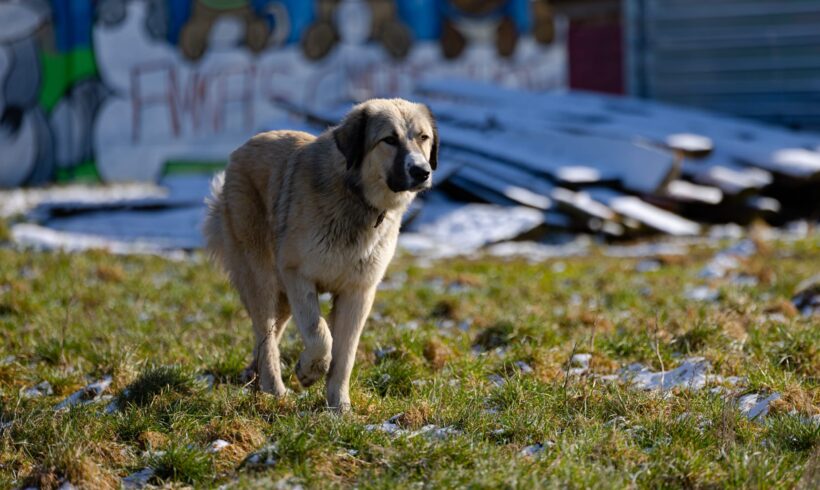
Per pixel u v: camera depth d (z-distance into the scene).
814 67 26.48
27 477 5.57
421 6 32.97
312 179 6.83
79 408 6.64
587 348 8.20
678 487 5.18
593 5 32.53
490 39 33.72
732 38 27.02
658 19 27.45
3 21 29.77
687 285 11.87
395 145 6.71
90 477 5.50
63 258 13.80
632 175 19.98
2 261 13.45
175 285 12.16
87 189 27.75
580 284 12.50
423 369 7.84
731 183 20.58
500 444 5.95
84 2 30.45
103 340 8.92
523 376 7.30
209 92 31.56
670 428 5.98
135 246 16.62
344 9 32.31
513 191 19.19
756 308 9.45
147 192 26.56
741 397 6.81
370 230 6.81
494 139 21.31
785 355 7.58
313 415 6.21
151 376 7.16
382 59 32.75
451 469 5.31
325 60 32.25
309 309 6.75
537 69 34.12
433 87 26.12
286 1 31.83
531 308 10.29
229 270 7.79
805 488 4.93
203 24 31.41
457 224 18.34
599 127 21.98
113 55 30.75
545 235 18.70
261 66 31.81
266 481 5.11
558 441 5.76
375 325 9.57
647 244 18.20
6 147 30.09
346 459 5.62
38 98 30.28
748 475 5.12
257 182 7.59
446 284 12.62
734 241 17.22
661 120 23.77
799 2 26.41
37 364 8.30
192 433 6.22
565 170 19.45
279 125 22.52
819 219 21.47
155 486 5.48
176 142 31.42
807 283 10.52
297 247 6.79
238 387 7.25
